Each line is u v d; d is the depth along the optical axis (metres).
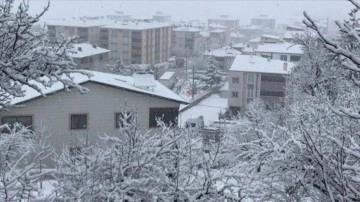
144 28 110.62
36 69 7.29
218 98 73.44
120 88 31.09
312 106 14.38
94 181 10.12
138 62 111.31
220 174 10.38
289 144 10.70
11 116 28.98
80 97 30.50
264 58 69.69
